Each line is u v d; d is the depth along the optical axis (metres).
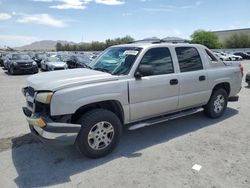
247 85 11.66
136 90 4.44
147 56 4.66
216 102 6.12
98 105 4.35
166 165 3.93
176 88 5.05
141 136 5.14
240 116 6.42
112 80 4.21
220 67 6.10
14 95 9.67
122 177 3.61
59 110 3.71
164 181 3.49
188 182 3.46
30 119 3.90
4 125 5.88
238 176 3.60
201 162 4.02
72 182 3.50
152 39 5.51
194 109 5.74
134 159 4.14
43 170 3.83
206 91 5.71
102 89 4.05
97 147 4.13
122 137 5.10
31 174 3.71
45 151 4.45
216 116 6.19
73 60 20.41
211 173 3.69
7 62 21.20
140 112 4.61
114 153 4.37
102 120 4.08
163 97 4.88
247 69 21.81
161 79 4.78
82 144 3.97
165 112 5.09
